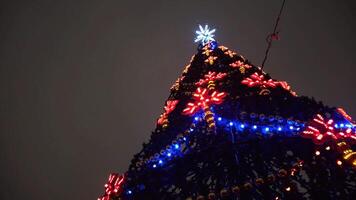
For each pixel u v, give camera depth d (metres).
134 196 7.38
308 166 5.93
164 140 8.42
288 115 7.11
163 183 7.18
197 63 11.30
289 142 6.45
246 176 6.11
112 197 7.57
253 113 7.18
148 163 7.93
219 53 11.03
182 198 6.43
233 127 7.25
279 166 6.17
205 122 7.84
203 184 6.37
